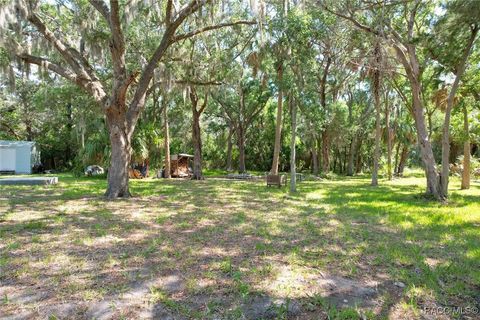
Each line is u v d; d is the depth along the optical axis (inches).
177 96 955.3
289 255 199.8
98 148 911.0
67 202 415.2
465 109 687.7
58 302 133.3
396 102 1139.9
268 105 1536.7
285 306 133.8
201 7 446.0
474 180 991.6
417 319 126.7
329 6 515.2
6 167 1216.2
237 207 393.7
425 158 511.5
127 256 192.4
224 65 620.1
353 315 127.6
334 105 1100.5
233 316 126.0
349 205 420.8
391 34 530.3
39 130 1498.5
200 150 960.9
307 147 1418.6
